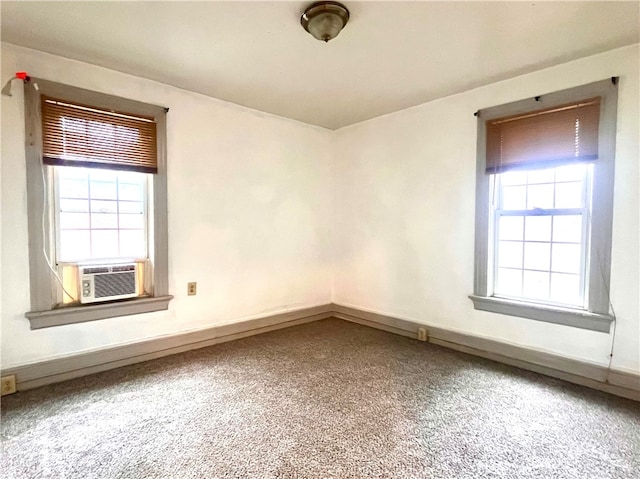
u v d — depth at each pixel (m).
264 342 3.24
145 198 2.80
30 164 2.24
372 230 3.74
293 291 3.81
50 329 2.36
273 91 2.96
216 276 3.19
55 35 2.08
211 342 3.16
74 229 2.48
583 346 2.40
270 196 3.57
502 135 2.74
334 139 4.11
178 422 1.88
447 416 1.96
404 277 3.47
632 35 2.07
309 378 2.45
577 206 2.46
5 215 2.19
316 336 3.43
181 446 1.68
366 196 3.79
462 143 2.99
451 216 3.09
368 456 1.61
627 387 2.21
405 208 3.44
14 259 2.22
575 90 2.38
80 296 2.47
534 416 1.97
